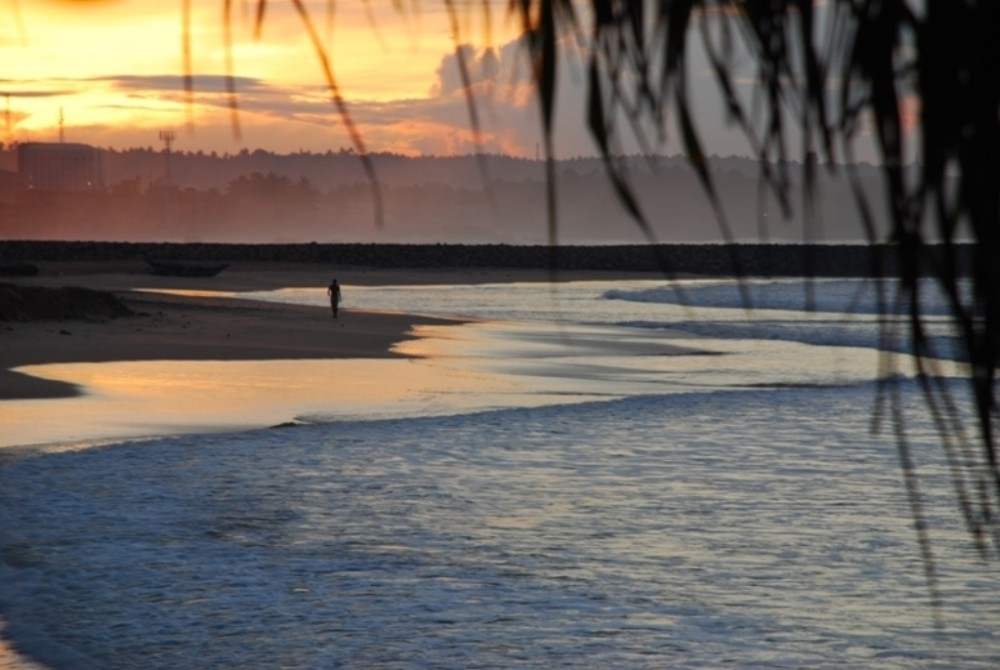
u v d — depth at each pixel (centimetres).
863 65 124
